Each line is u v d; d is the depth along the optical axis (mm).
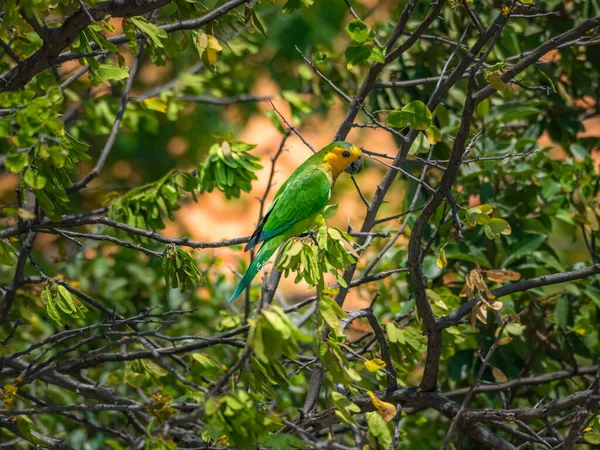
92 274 13266
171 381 11773
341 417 6906
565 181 11516
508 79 7293
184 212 27000
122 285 12875
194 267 8477
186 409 9047
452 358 11016
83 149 7902
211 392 6668
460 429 8289
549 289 12516
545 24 12492
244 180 10508
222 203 27344
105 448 11438
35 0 7125
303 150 29312
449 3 9516
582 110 13047
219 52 9992
